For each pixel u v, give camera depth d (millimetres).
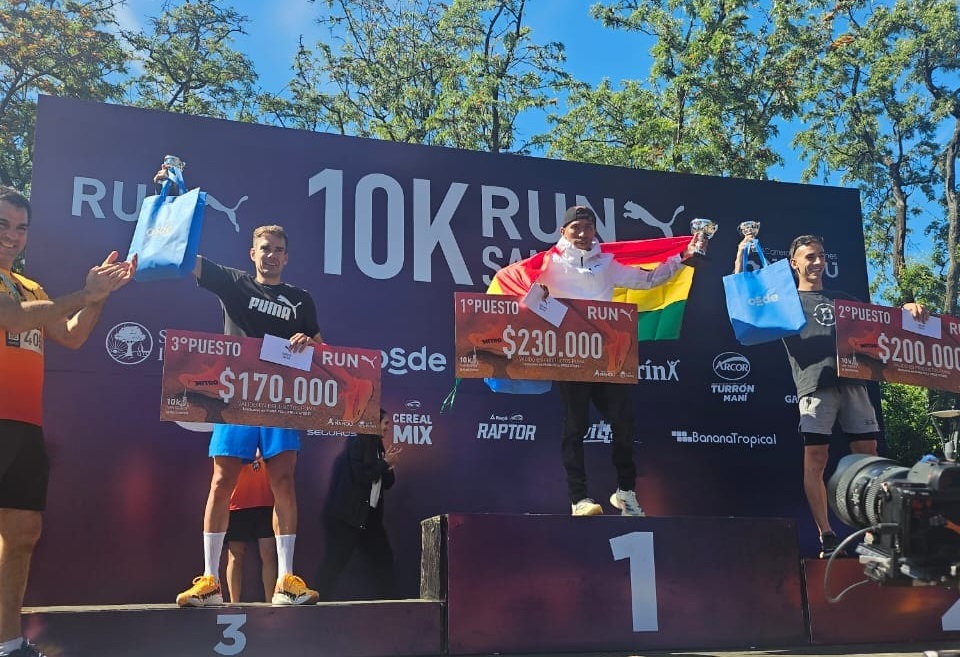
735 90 15438
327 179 6008
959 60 19672
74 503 5180
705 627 4020
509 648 3805
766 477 6324
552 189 6422
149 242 4199
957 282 19938
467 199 6250
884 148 20969
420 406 5891
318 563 5484
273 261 4586
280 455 4160
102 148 5605
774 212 6770
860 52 20031
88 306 3645
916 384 4746
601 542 4016
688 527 4117
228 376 3939
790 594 4148
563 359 4422
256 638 3559
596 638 3900
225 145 5848
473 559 3867
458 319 4352
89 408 5309
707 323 6461
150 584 5219
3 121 14102
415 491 5777
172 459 5391
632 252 5758
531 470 5992
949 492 2799
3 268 3543
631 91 16797
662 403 6262
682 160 15039
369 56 18203
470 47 17672
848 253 6848
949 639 4293
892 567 2834
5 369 3344
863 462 3207
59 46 14375
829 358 4988
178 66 16281
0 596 3266
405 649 3709
